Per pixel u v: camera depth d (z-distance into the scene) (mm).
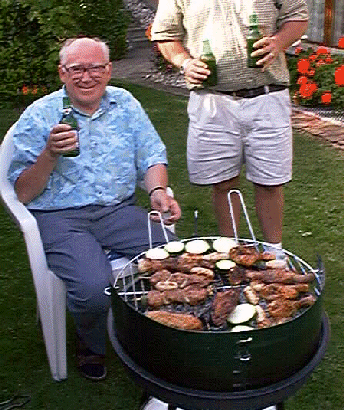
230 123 3152
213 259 2156
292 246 3873
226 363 1723
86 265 2604
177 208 2721
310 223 4137
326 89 6293
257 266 2135
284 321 1819
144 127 2924
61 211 2803
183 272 2105
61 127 2529
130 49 10125
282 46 3016
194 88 3109
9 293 3504
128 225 2807
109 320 2127
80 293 2574
